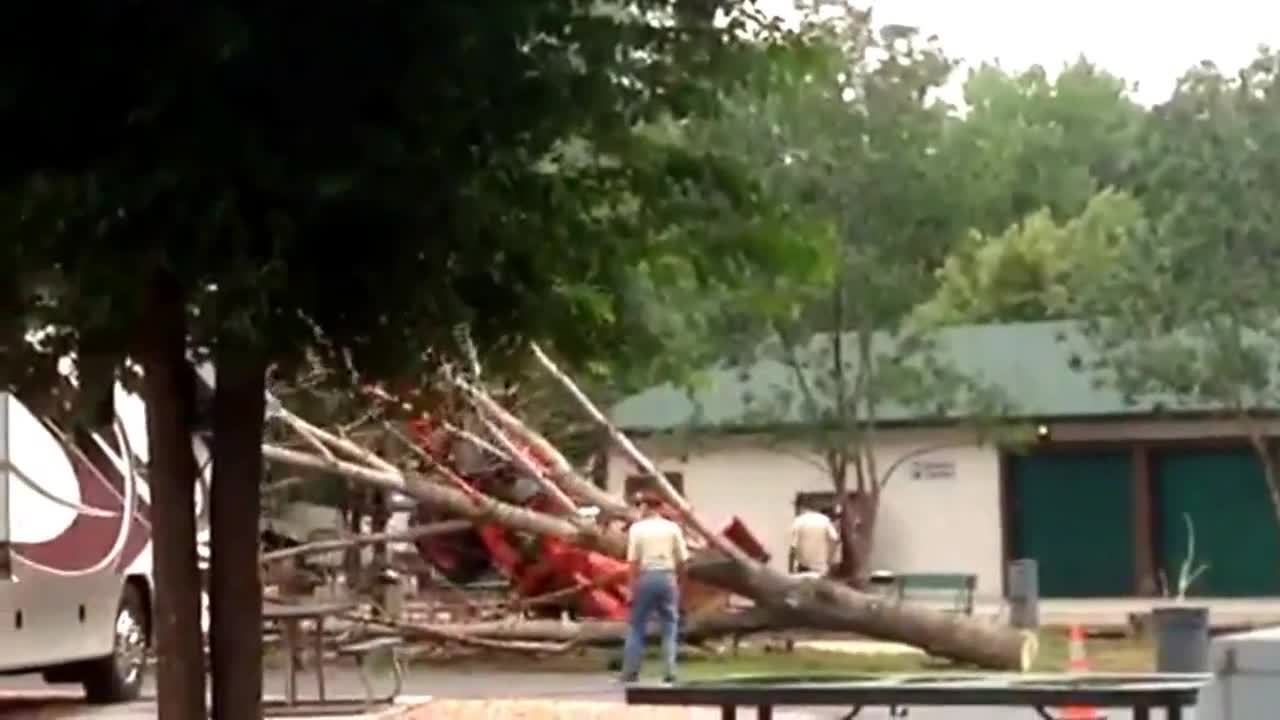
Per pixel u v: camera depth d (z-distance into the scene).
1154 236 36.91
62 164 8.17
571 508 25.62
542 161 9.07
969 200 40.88
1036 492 43.94
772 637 29.78
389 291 8.55
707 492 44.19
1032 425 42.16
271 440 24.42
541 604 28.22
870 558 40.81
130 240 8.05
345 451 24.88
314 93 8.14
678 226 9.53
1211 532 42.81
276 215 8.08
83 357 9.17
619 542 25.33
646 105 8.93
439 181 8.28
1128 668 26.33
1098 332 37.91
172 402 9.35
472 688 25.34
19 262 8.16
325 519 31.14
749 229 9.62
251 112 8.12
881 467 43.59
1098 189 66.81
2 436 17.84
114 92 8.12
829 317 38.91
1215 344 37.16
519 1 8.15
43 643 18.67
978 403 41.19
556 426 35.53
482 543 30.64
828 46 9.42
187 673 9.45
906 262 39.44
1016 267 47.94
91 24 8.01
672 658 23.19
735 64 9.11
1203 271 36.41
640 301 9.64
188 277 8.09
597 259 9.30
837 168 36.62
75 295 8.32
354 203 8.20
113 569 20.22
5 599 17.73
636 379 10.93
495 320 9.19
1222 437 42.34
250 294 8.08
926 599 41.22
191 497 9.50
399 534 26.14
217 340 8.53
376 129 8.11
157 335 8.88
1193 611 17.44
